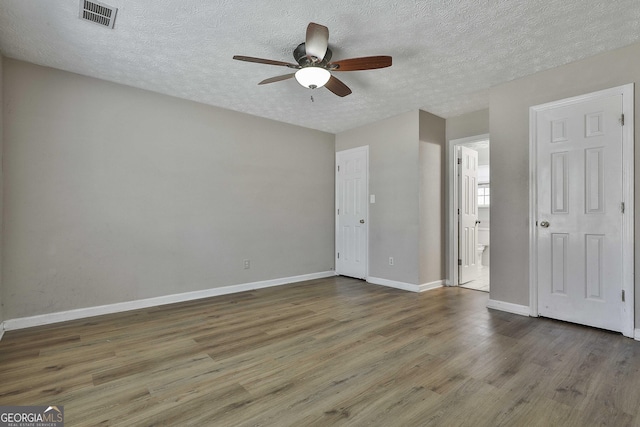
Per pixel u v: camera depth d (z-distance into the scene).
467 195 4.66
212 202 3.94
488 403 1.68
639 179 2.51
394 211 4.38
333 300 3.71
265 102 3.85
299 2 2.06
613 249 2.63
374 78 3.17
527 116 3.11
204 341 2.52
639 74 2.52
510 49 2.63
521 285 3.15
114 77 3.16
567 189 2.87
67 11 2.14
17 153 2.79
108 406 1.66
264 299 3.77
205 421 1.54
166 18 2.22
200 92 3.54
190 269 3.76
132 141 3.38
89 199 3.13
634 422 1.52
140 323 2.93
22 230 2.81
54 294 2.95
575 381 1.89
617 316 2.61
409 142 4.19
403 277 4.27
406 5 2.08
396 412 1.61
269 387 1.85
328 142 5.21
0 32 2.38
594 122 2.73
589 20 2.24
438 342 2.47
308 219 4.92
